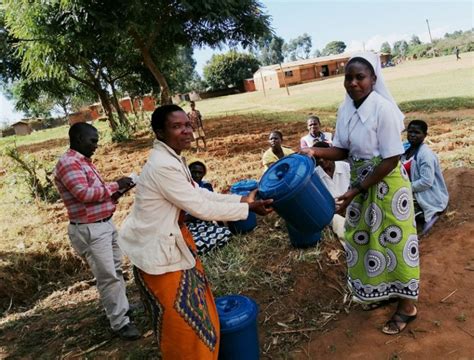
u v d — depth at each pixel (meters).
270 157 6.34
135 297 4.50
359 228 3.12
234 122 18.97
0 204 8.87
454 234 4.53
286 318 3.60
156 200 2.44
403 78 30.31
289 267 4.26
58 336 4.02
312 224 2.86
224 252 4.87
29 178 8.99
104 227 3.67
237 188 5.41
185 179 2.48
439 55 68.44
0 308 5.05
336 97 24.16
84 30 10.97
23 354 3.82
